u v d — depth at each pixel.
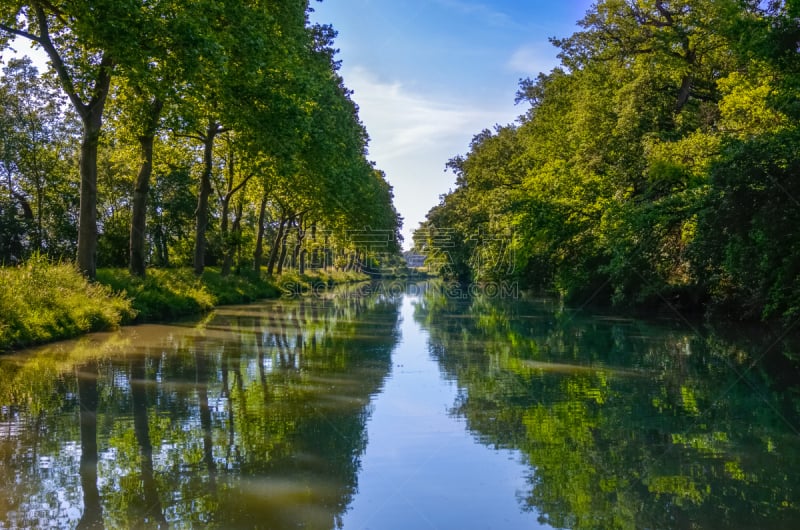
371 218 40.06
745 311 18.75
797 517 4.59
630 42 28.84
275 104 18.22
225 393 8.44
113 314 15.35
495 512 4.64
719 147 15.82
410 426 6.99
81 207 16.67
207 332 15.52
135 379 9.21
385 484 5.18
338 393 8.62
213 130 26.31
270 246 61.53
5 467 5.36
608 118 28.92
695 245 16.03
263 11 18.64
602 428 7.06
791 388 9.41
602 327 18.62
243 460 5.68
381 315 23.23
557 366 11.27
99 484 5.00
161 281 21.36
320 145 25.11
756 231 13.55
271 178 28.22
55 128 38.00
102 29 13.20
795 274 14.21
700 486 5.27
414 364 11.30
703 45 25.88
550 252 27.67
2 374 9.37
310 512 4.54
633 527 4.39
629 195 25.61
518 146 47.16
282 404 7.88
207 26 14.79
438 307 28.33
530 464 5.78
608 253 23.80
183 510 4.52
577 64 31.91
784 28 14.41
